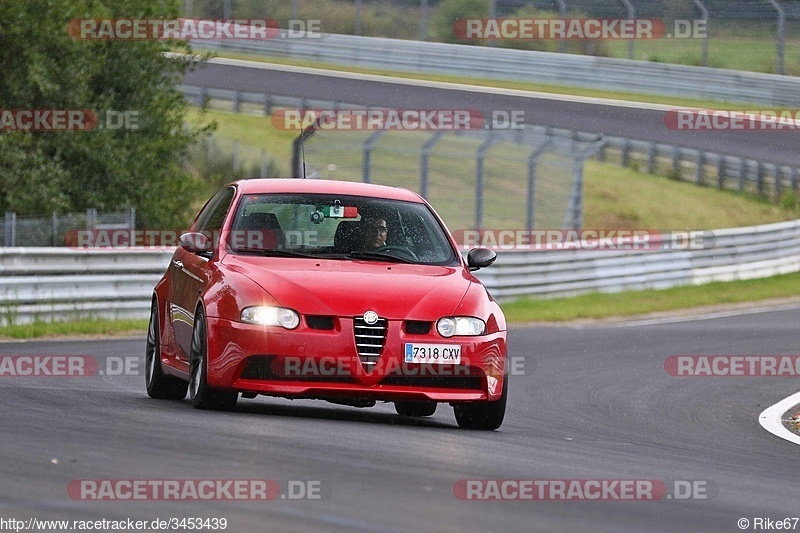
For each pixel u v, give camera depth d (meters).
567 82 145.88
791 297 93.62
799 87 142.12
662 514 17.83
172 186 84.44
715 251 98.19
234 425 24.61
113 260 56.62
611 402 39.12
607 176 125.81
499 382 28.03
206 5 156.38
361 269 28.62
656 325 71.19
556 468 21.73
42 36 76.50
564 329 67.00
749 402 41.31
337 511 16.05
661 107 140.25
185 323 29.92
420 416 32.97
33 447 20.31
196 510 15.88
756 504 19.64
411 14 157.50
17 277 52.31
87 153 78.50
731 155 131.62
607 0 150.50
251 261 28.69
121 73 83.62
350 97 131.88
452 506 16.92
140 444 21.11
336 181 32.34
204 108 88.56
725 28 163.00
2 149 74.38
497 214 102.75
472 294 28.52
